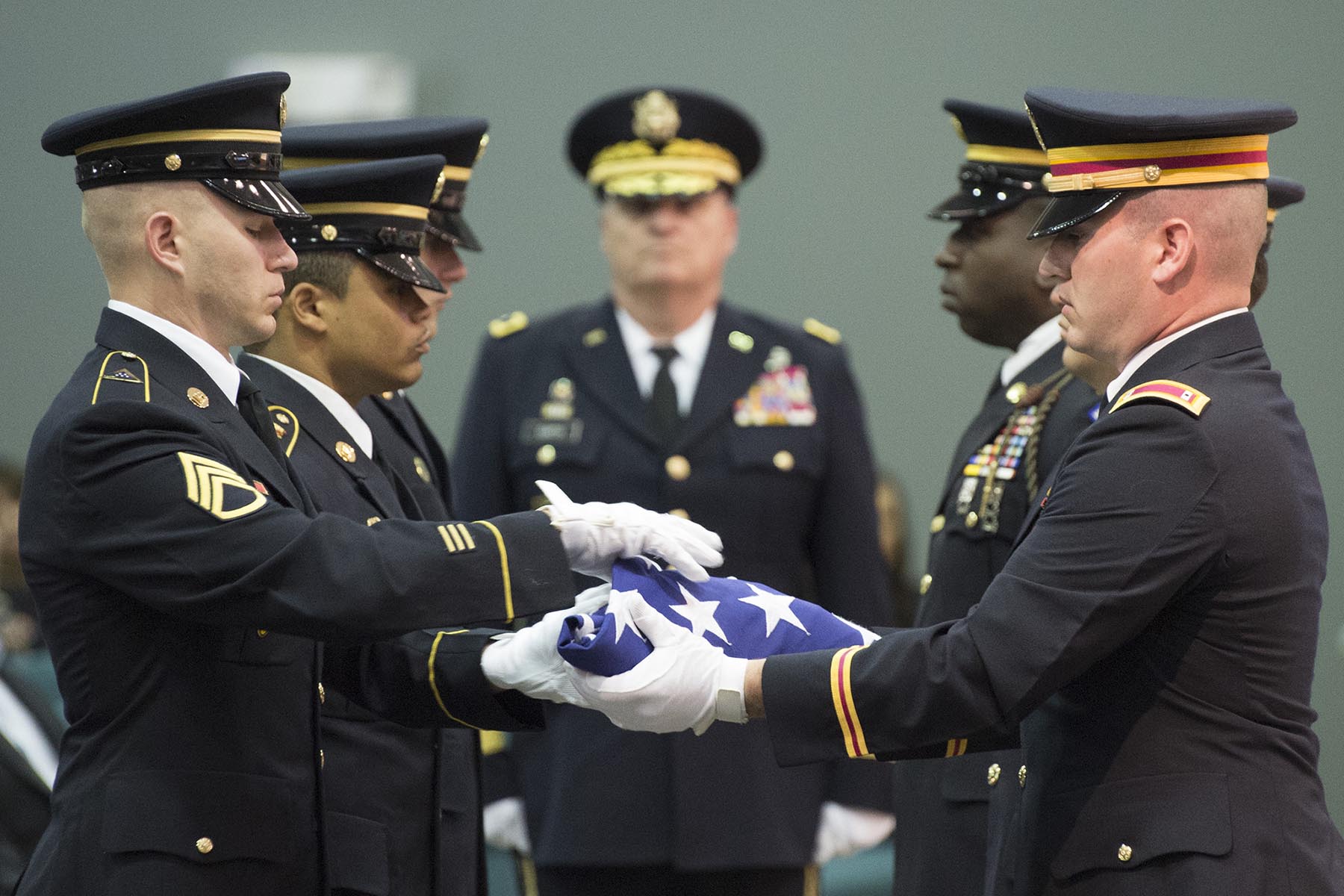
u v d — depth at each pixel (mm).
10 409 24844
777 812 14148
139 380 8586
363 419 10992
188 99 8562
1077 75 23688
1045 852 8492
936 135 24094
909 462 24094
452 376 24719
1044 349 11719
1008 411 11453
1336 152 22922
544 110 24562
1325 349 22906
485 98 24594
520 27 24531
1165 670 8258
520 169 24625
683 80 24469
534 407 15391
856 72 24250
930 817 11320
